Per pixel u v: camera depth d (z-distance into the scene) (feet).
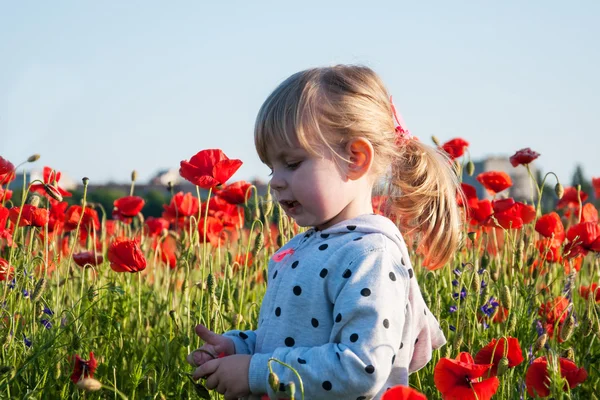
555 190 14.49
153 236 16.79
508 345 9.13
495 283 12.61
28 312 11.57
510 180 15.64
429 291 12.81
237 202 13.80
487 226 13.60
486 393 8.14
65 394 10.27
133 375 10.11
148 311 14.08
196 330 8.33
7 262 12.06
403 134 9.13
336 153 7.93
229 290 12.21
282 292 7.88
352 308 7.23
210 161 11.48
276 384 7.05
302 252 8.04
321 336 7.61
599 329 10.94
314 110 7.91
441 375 8.22
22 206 11.74
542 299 13.88
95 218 15.02
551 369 8.94
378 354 7.07
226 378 7.53
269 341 7.84
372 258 7.50
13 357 10.35
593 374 11.80
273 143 8.01
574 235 12.91
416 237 10.14
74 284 15.14
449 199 9.43
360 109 8.14
